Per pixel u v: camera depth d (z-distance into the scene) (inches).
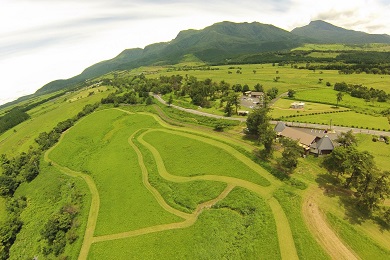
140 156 5211.6
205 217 3253.0
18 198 5255.9
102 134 6973.4
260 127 4909.0
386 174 2869.1
